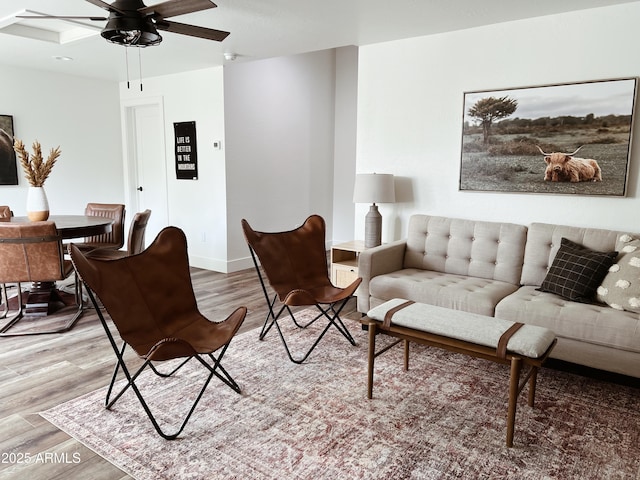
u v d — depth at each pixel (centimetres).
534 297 292
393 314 246
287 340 330
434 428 219
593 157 318
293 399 246
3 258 329
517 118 344
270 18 337
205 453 199
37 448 202
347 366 287
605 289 271
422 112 391
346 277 397
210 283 491
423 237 375
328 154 657
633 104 301
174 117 557
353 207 660
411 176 404
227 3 304
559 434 214
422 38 383
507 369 284
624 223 314
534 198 346
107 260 233
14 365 285
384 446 204
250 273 538
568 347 262
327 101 642
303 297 284
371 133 423
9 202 519
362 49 417
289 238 339
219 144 514
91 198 598
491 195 365
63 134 560
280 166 584
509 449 203
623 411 235
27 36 387
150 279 249
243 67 517
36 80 529
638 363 242
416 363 293
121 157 627
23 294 409
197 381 265
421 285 317
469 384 264
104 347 314
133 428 218
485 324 230
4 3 306
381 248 356
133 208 635
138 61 480
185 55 452
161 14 261
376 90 414
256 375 273
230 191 524
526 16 329
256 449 202
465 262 353
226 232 529
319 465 191
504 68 348
